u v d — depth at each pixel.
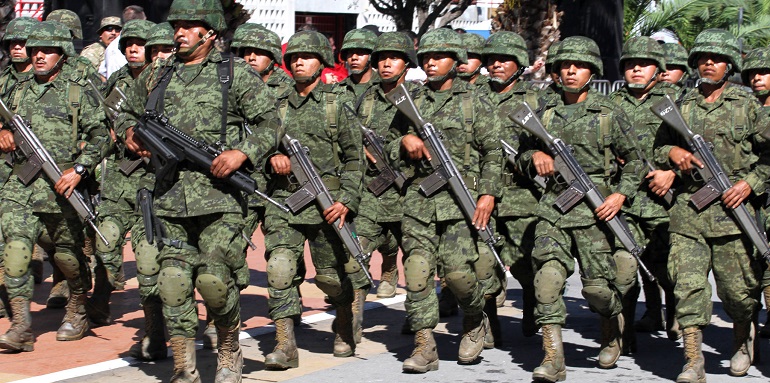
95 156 7.94
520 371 7.71
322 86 7.78
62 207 7.96
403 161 7.68
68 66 8.16
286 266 7.48
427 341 7.59
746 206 7.44
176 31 6.58
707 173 7.40
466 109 7.54
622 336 8.33
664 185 7.71
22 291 7.82
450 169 7.42
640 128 8.92
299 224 7.54
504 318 9.83
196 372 6.62
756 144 7.50
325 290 7.79
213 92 6.52
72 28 10.63
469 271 7.48
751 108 7.50
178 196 6.46
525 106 7.62
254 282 11.21
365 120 8.69
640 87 8.80
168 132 6.46
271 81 9.07
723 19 26.70
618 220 7.46
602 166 7.55
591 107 7.57
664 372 7.81
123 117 6.82
